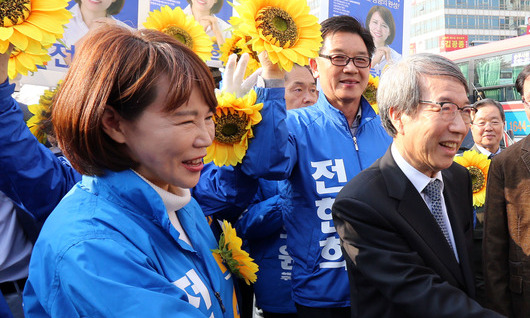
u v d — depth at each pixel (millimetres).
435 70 1205
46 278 766
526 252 1824
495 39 44375
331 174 1676
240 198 1609
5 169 1272
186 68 824
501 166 1944
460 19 43750
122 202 856
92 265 741
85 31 1964
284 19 1321
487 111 3488
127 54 803
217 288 986
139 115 812
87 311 721
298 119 1757
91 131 806
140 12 2061
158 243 871
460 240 1348
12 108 1256
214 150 1411
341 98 1761
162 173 862
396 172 1301
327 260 1623
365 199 1265
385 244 1231
